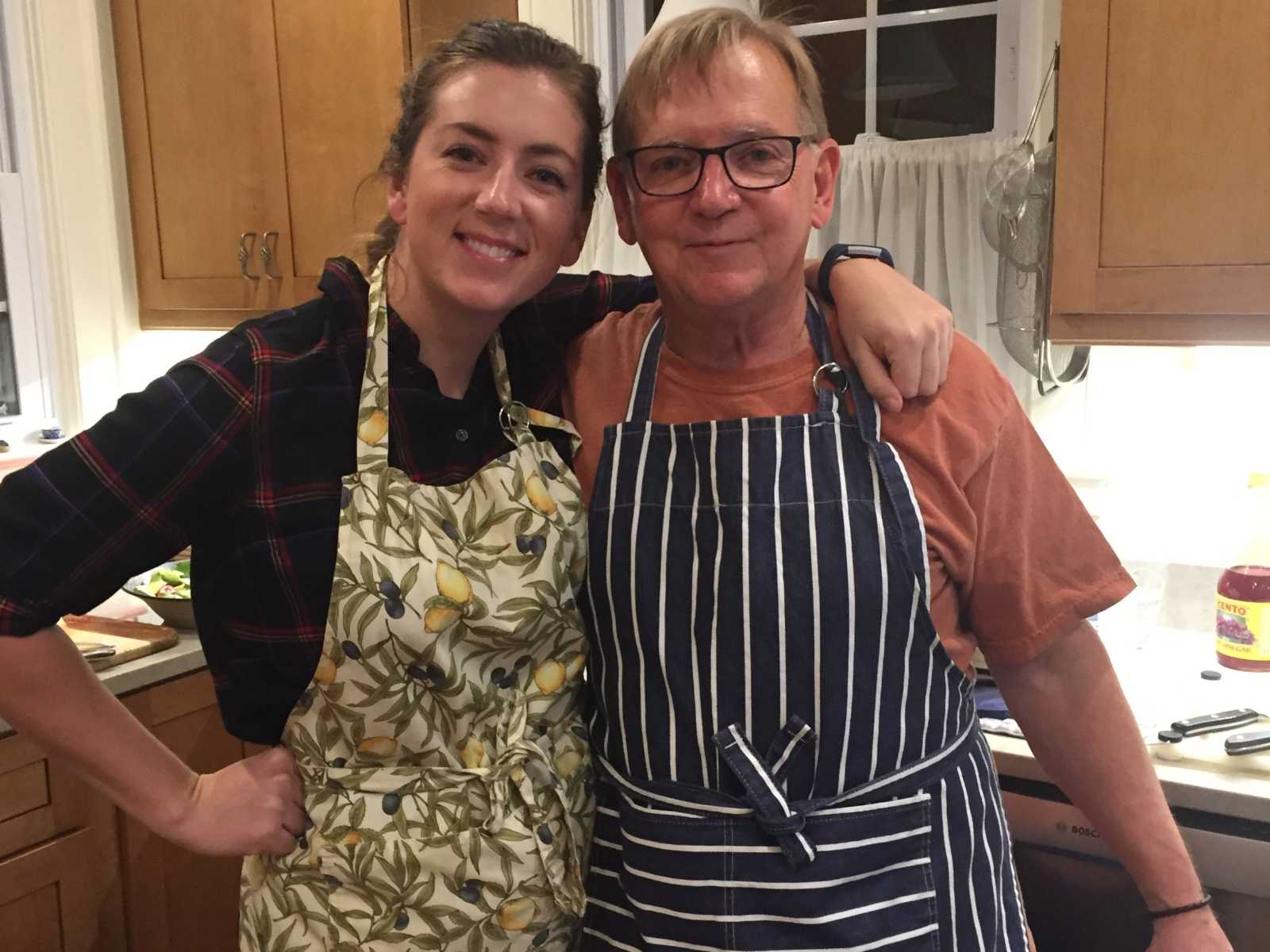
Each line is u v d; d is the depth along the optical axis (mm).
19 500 896
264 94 2287
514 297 963
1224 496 1871
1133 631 1808
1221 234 1478
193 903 1922
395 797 992
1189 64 1462
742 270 968
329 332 991
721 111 948
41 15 2502
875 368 1025
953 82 2055
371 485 967
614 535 1030
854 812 976
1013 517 1050
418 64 1001
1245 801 1327
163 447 904
